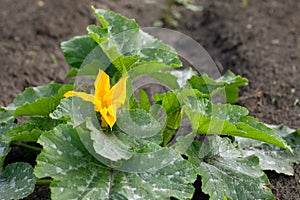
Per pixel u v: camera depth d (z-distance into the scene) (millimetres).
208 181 2525
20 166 2570
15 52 4230
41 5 4773
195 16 4938
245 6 4930
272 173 2951
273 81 3895
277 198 2805
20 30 4469
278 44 4355
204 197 2777
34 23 4551
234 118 2762
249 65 4117
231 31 4578
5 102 3672
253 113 3572
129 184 2334
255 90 3822
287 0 4980
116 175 2375
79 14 4719
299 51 4246
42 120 2785
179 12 5008
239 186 2572
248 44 4379
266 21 4688
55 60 4195
